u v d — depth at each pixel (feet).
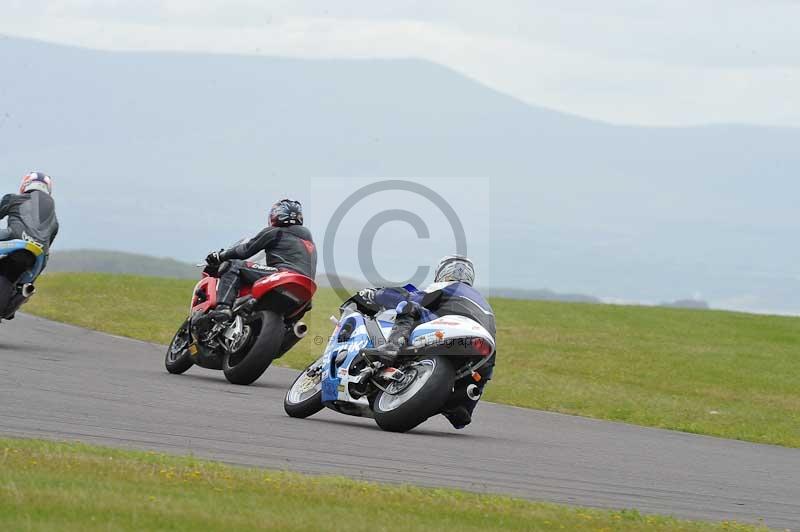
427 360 129.70
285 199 177.78
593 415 194.90
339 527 72.13
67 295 366.84
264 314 170.91
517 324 406.00
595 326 415.85
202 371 192.65
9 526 63.62
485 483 100.94
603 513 88.53
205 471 87.04
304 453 107.24
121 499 72.95
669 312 486.38
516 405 199.41
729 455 149.69
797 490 120.37
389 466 104.58
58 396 130.41
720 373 310.45
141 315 325.62
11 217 189.06
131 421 116.26
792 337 419.95
